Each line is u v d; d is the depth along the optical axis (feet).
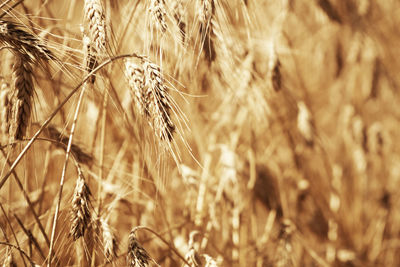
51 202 4.70
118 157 4.73
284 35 4.95
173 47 4.51
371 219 5.90
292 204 5.42
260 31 4.85
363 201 5.88
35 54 3.95
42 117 4.54
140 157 4.77
